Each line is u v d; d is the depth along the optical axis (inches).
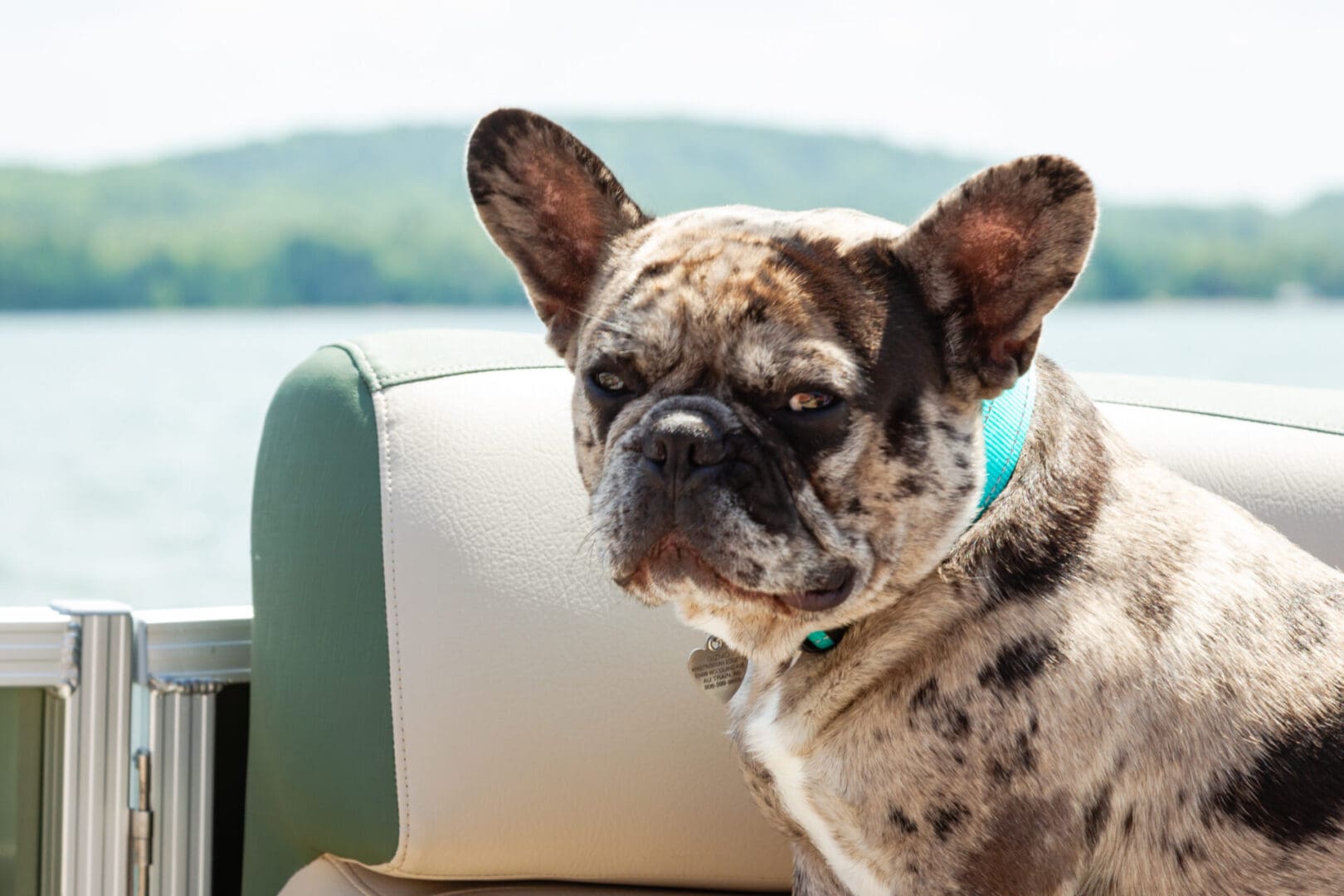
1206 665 72.7
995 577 72.9
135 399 572.4
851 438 71.4
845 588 72.4
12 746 94.9
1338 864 71.5
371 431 88.4
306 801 88.9
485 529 87.2
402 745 84.6
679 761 89.0
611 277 80.4
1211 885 71.7
